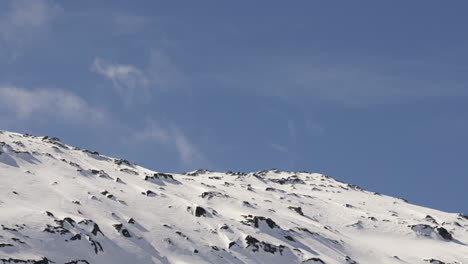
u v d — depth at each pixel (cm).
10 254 11550
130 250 14275
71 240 13162
